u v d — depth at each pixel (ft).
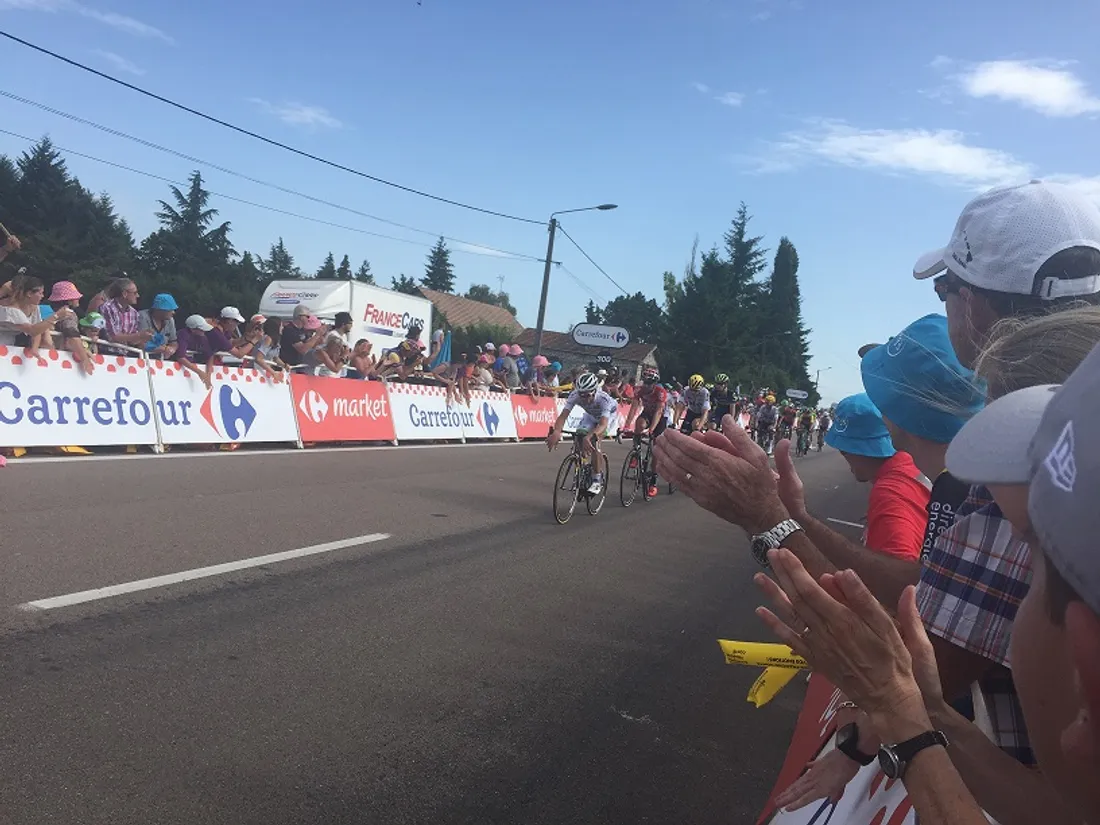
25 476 21.49
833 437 7.77
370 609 14.07
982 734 3.63
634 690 12.01
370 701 10.48
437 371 50.16
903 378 5.38
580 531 23.97
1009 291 4.71
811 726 7.68
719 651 14.28
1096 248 4.65
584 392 25.96
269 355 34.47
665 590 18.12
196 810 7.66
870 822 4.38
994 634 3.88
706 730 10.95
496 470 34.86
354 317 60.34
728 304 177.27
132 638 11.55
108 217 170.30
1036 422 2.57
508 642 13.34
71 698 9.56
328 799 8.14
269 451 31.83
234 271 202.49
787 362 237.04
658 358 176.96
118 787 7.88
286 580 15.12
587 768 9.50
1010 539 3.90
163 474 24.07
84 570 14.25
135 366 27.81
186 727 9.20
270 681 10.70
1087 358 2.19
